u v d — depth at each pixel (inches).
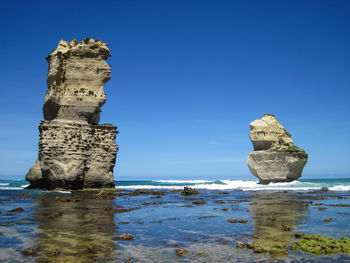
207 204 925.8
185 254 375.2
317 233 498.3
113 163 1530.5
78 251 379.9
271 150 2249.0
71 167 1350.9
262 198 1131.9
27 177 1486.2
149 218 642.8
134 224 569.9
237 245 415.5
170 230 518.6
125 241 436.5
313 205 891.4
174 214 706.8
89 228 520.4
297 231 514.6
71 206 810.2
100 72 1530.5
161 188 2005.4
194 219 634.2
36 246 398.0
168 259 354.6
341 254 377.7
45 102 1433.3
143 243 426.6
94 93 1504.7
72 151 1374.3
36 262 333.7
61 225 541.0
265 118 2359.7
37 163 1494.8
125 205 874.8
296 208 821.2
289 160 2202.3
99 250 386.3
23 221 574.9
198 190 1710.1
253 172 2330.2
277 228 539.5
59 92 1456.7
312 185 2123.5
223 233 497.0
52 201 928.9
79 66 1507.1
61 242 421.1
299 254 377.1
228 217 663.1
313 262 347.3
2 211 701.9
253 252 386.3
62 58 1488.7
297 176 2239.2
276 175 2236.7
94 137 1483.8
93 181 1449.3
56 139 1373.0
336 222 599.2
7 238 439.5
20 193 1211.2
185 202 982.4
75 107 1462.8
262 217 663.1
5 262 332.8
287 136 2349.9
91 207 802.2
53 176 1349.7
